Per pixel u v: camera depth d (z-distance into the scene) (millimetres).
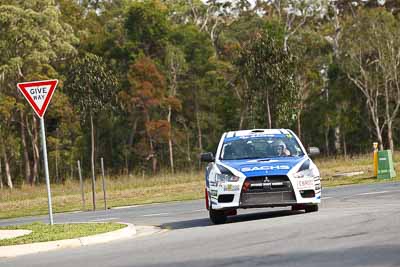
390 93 117250
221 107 122062
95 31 122062
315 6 127625
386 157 55625
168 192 62688
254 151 30516
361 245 20188
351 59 114125
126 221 35938
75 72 92688
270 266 18016
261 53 90188
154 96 113562
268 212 34062
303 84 117375
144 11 117938
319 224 25500
